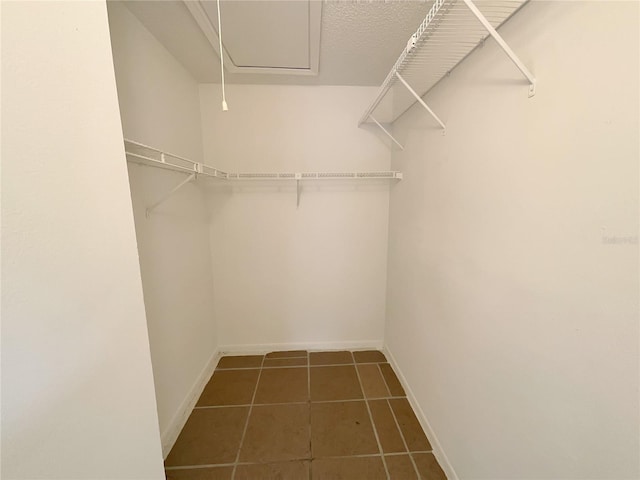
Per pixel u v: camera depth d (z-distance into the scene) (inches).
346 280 90.9
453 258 48.1
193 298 72.1
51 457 17.2
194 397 69.7
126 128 45.6
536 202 29.7
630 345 20.8
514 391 33.7
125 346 24.1
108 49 22.1
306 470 50.9
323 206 86.1
